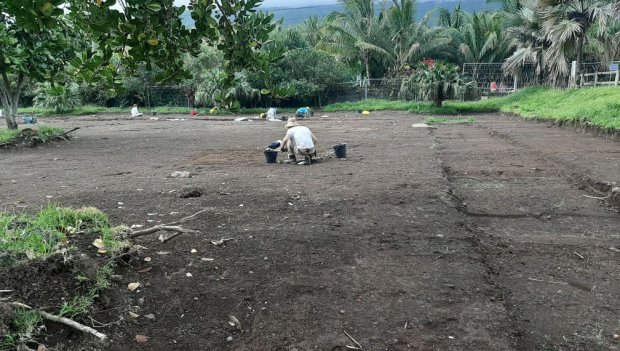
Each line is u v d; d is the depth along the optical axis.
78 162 10.79
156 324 3.33
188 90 32.12
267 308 3.57
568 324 3.45
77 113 30.78
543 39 23.50
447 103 27.98
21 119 26.84
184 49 2.64
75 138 15.91
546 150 11.38
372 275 4.14
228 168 9.74
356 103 31.55
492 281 4.08
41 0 2.12
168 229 4.45
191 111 29.75
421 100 30.23
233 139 15.38
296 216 5.88
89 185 8.01
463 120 20.89
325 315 3.48
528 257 4.71
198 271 4.14
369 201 6.61
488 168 9.40
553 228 5.62
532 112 20.61
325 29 34.19
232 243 4.84
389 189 7.34
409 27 33.00
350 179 8.23
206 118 26.14
